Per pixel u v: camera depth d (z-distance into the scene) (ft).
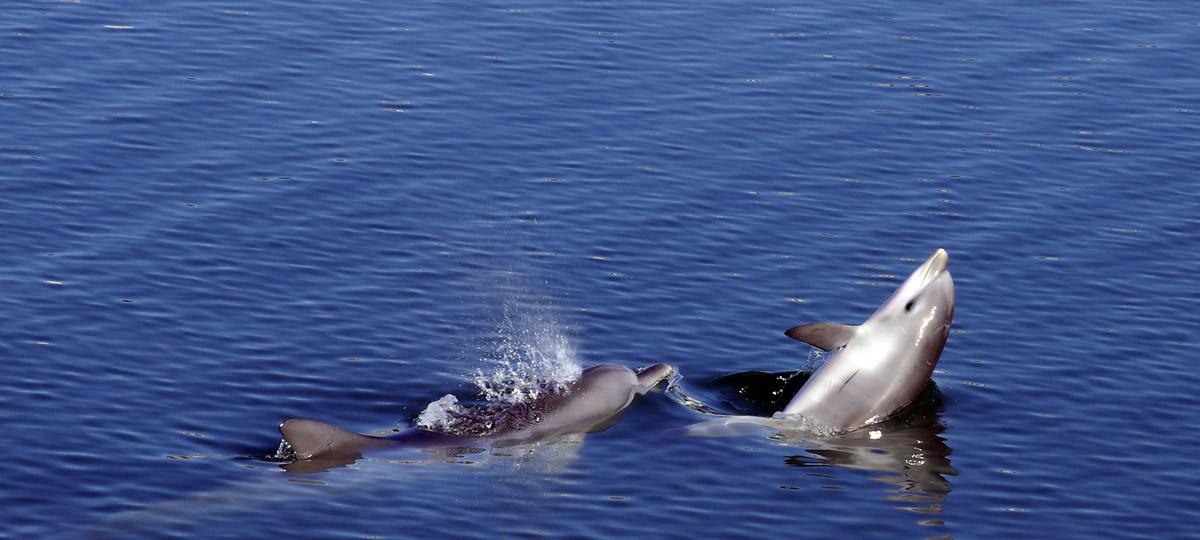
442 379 93.91
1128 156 133.49
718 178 126.11
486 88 141.90
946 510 81.15
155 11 155.43
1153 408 93.30
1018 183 127.34
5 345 92.94
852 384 92.73
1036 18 165.58
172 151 124.67
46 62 140.36
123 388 89.35
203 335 96.84
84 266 104.68
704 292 107.55
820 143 133.90
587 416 89.35
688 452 86.43
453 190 121.70
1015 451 88.28
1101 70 152.35
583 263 111.04
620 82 144.87
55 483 78.38
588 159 128.67
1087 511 81.61
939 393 95.14
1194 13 168.55
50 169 119.44
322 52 147.74
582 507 79.41
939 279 94.73
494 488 80.84
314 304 102.63
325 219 115.34
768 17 163.02
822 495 82.28
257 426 86.48
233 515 76.28
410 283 106.73
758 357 98.94
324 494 78.89
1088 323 104.53
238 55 145.59
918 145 134.21
